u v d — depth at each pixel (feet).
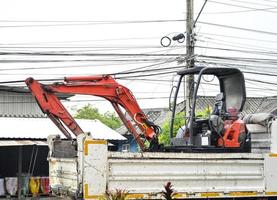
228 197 51.06
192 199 50.26
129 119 57.77
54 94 55.72
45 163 138.51
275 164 53.31
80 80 56.85
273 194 53.01
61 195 52.19
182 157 49.47
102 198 45.83
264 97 179.42
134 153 47.91
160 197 48.29
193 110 56.24
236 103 57.72
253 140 58.85
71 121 55.47
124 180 47.39
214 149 54.70
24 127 127.75
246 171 52.11
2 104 135.95
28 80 54.70
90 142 46.68
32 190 125.18
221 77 59.26
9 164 136.05
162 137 121.49
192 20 105.29
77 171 47.52
